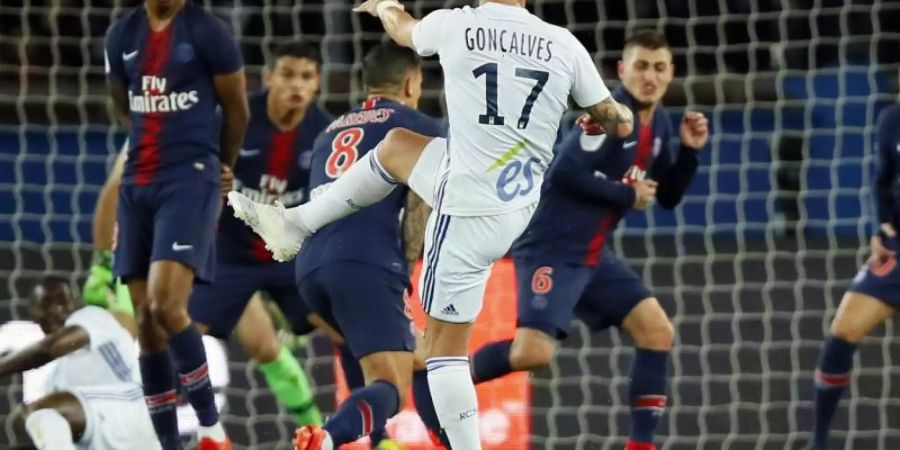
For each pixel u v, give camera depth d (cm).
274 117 2825
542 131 2045
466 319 2077
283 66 2778
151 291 2409
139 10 2498
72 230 4138
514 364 2783
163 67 2442
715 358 3828
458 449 2084
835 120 4588
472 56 2009
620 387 3594
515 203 2044
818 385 2862
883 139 2766
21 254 4434
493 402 2994
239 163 2828
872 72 4178
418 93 2577
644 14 4666
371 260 2442
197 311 2820
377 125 2477
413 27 2069
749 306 4234
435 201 2064
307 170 2848
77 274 3775
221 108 2506
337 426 2242
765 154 4594
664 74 2730
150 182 2459
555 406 3259
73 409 2605
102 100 4644
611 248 4597
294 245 2248
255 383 3556
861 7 4150
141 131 2469
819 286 4334
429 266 2064
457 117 2023
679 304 3959
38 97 4638
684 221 4631
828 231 4366
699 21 4216
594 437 3278
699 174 4612
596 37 4388
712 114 4612
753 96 4644
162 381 2545
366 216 2469
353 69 4003
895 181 2778
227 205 2802
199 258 2439
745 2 4662
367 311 2431
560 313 2775
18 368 2602
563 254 2795
